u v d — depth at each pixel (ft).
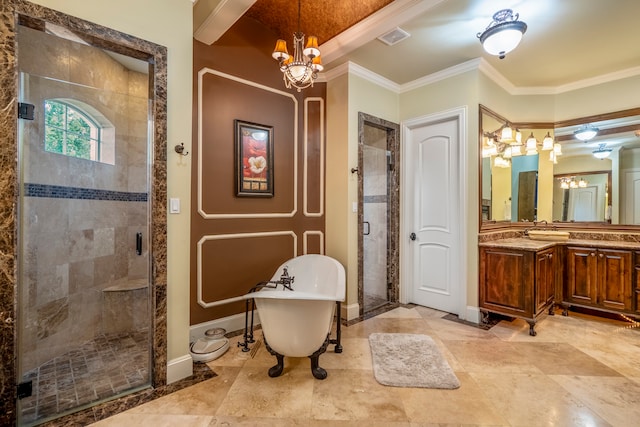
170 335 6.56
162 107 6.35
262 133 10.00
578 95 11.69
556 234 10.94
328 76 11.07
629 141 10.71
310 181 11.19
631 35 8.55
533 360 7.52
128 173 9.66
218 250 9.12
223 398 6.02
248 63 9.73
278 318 6.41
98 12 5.60
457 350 8.05
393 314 10.89
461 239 10.41
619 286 9.70
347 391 6.24
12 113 4.92
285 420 5.40
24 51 7.00
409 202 12.11
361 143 10.86
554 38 8.73
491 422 5.33
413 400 5.94
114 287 9.02
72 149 8.25
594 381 6.59
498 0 7.13
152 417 5.48
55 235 7.52
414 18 7.80
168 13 6.51
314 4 8.56
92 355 7.72
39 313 7.09
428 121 11.35
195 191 8.67
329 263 9.09
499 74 10.99
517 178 11.98
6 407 4.97
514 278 9.30
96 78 8.90
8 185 4.90
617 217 10.89
